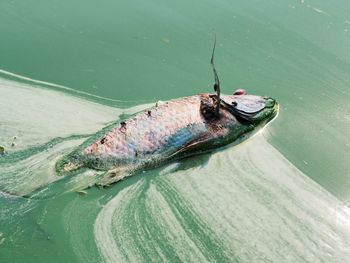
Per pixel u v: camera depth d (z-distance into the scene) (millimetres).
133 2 19328
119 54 15984
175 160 11688
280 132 13414
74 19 17594
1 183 10102
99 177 10695
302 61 17172
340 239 10164
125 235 9641
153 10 19000
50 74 14305
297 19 19953
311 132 13602
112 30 17297
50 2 18453
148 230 9828
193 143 11820
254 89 15312
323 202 11000
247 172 11656
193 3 20016
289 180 11562
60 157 10883
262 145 12789
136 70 15289
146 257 9289
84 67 14977
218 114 12430
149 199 10531
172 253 9453
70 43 16141
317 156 12633
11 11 17500
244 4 20594
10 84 13344
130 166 11078
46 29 16719
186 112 12156
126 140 11211
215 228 10070
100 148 10945
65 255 9055
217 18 19172
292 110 14477
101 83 14312
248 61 16766
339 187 11594
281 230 10203
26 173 10398
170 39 17281
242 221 10289
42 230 9359
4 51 15055
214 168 11680
